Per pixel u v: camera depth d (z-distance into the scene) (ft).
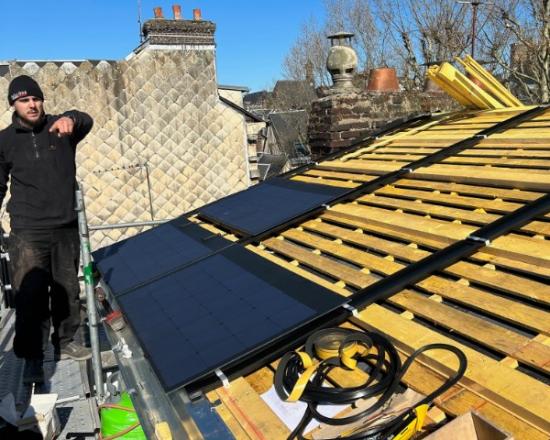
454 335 8.73
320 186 17.31
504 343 7.95
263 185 19.63
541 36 47.75
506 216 10.95
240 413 8.04
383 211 13.85
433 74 21.31
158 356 9.57
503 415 6.77
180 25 30.81
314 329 9.60
